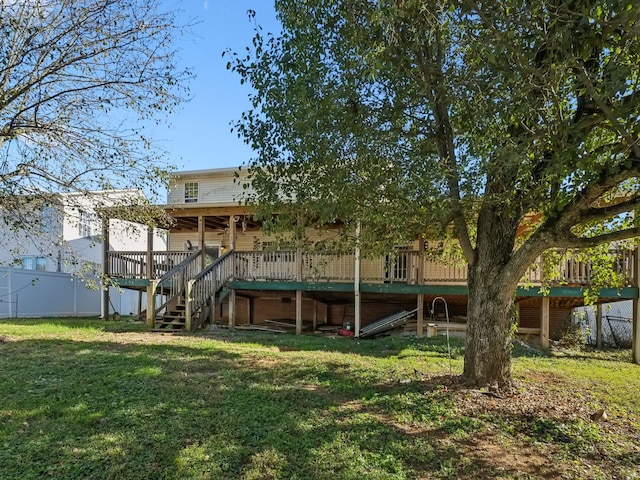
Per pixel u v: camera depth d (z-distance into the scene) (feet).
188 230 55.57
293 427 14.25
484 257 18.84
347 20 16.02
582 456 13.08
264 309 50.44
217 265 40.75
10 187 23.34
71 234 55.57
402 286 37.22
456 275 39.93
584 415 16.61
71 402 15.74
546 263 25.22
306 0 16.84
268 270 43.27
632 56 11.52
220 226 52.16
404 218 17.08
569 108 14.46
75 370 20.36
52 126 23.57
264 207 18.88
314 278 40.60
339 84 16.79
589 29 11.36
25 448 11.98
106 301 47.88
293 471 11.28
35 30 22.25
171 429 13.65
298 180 18.62
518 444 13.75
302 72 17.44
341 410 16.17
